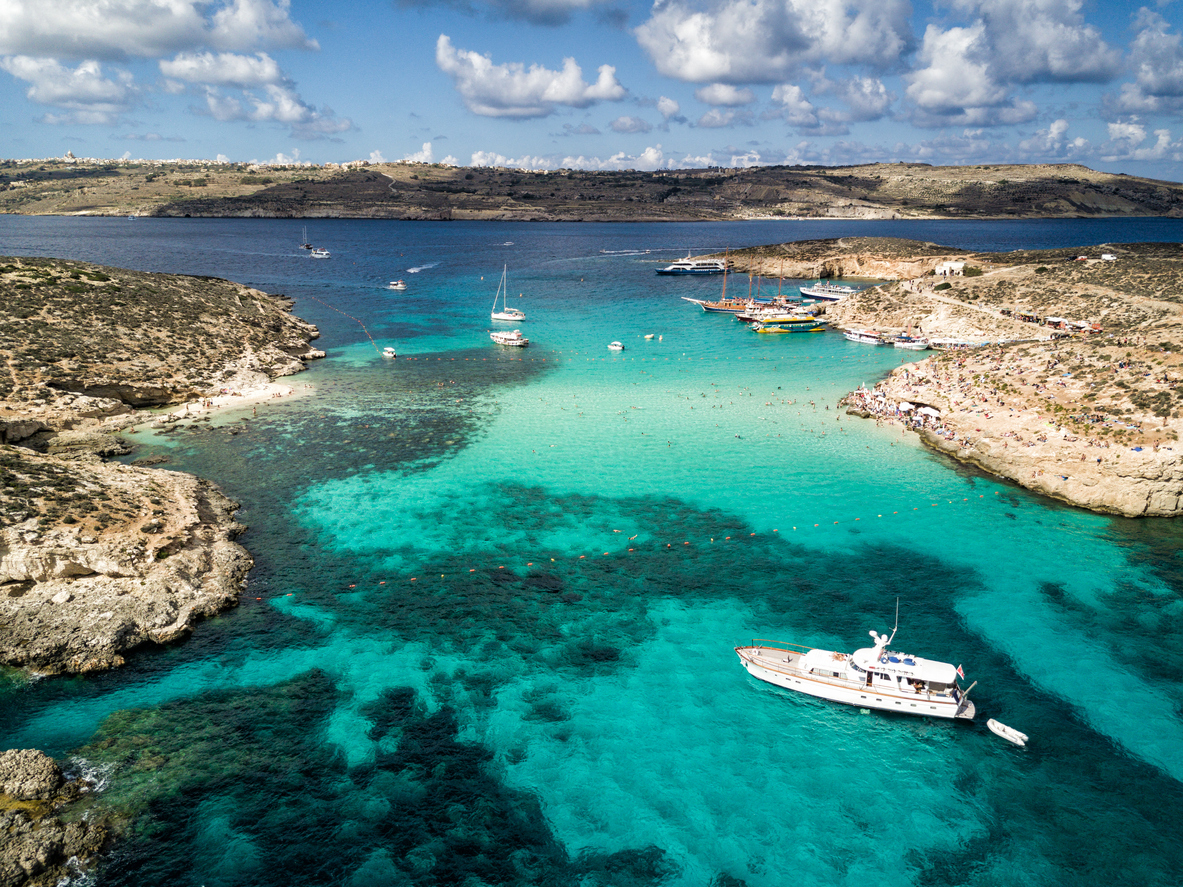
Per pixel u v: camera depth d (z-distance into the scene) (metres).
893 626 44.69
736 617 45.66
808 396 91.88
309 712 36.81
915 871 29.03
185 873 27.94
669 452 72.38
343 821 30.66
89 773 32.22
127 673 39.03
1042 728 36.59
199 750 34.00
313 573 49.56
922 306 133.75
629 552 53.12
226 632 43.00
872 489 64.06
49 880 27.08
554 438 75.94
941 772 34.06
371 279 199.00
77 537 44.62
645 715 37.44
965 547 54.09
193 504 54.25
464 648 42.28
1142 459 58.38
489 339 127.00
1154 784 33.16
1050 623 44.88
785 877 28.75
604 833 30.64
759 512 59.53
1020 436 67.75
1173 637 43.41
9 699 36.66
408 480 64.81
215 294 120.00
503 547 53.50
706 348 121.00
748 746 35.56
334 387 94.31
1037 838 30.52
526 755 34.59
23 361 77.06
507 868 28.94
